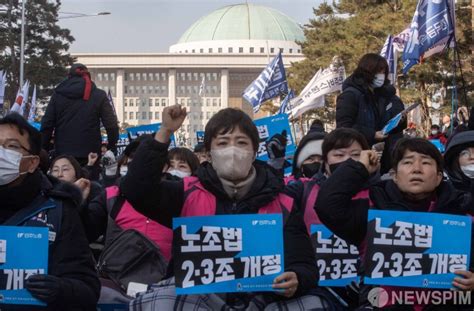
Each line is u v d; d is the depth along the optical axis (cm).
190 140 14938
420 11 1666
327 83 2181
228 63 15950
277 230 506
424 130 4022
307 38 6794
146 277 646
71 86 1208
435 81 3856
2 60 7644
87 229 672
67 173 835
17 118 514
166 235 660
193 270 503
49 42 7894
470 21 3566
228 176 509
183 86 16525
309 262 527
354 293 623
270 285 504
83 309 514
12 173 502
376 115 960
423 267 519
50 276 498
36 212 513
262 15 19462
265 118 1162
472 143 593
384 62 952
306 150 794
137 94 16650
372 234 520
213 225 505
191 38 19412
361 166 538
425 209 543
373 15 4194
